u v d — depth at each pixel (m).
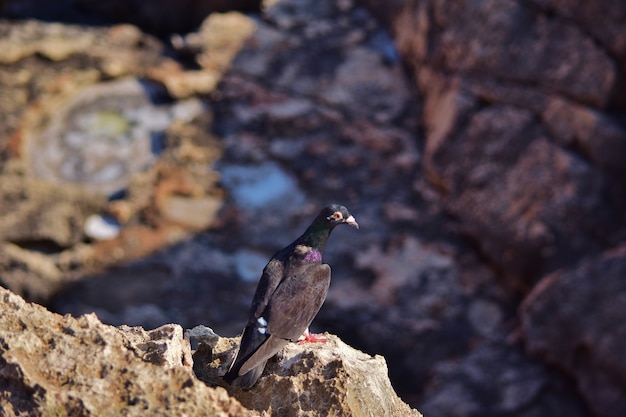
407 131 21.45
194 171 19.97
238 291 17.52
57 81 21.70
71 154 20.20
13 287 17.20
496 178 18.36
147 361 5.07
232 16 23.94
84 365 4.64
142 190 19.36
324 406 5.44
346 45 23.55
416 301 17.69
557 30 17.98
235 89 22.06
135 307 17.08
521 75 18.44
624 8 16.89
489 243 18.16
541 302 16.42
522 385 16.06
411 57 22.47
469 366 16.39
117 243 18.44
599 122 17.11
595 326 15.73
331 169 20.28
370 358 6.14
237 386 5.54
